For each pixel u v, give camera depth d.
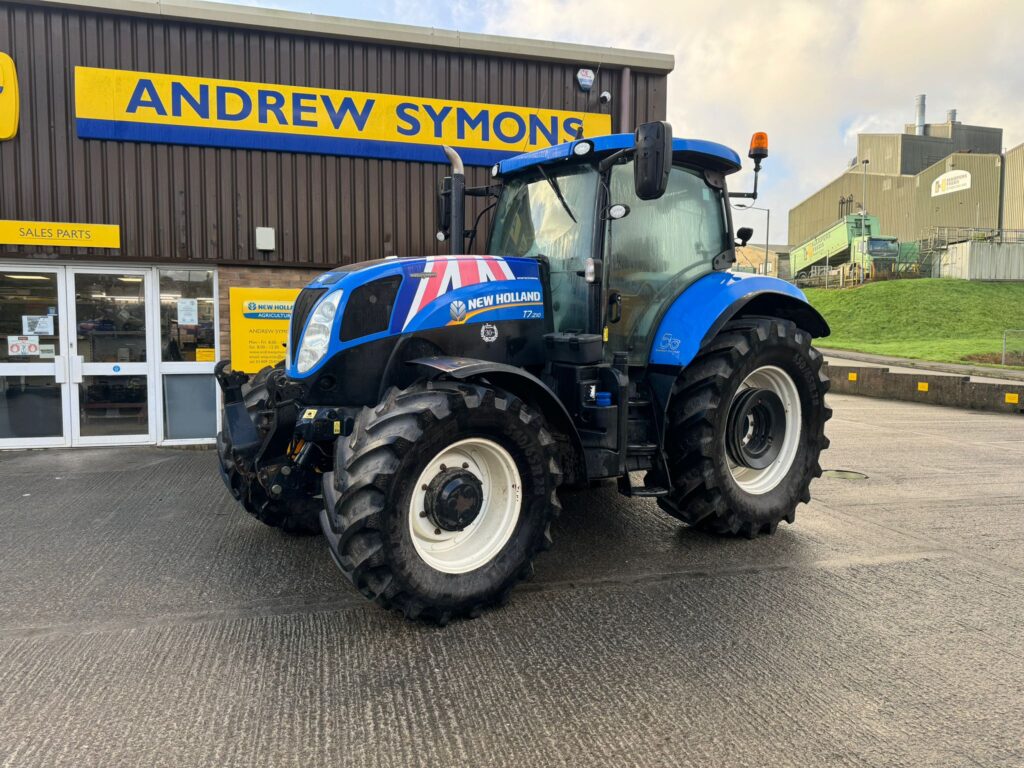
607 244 4.12
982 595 3.74
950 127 66.56
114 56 7.26
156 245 7.50
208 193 7.59
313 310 3.84
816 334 5.29
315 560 4.24
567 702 2.68
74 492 5.84
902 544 4.60
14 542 4.56
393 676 2.87
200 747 2.39
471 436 3.38
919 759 2.34
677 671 2.92
